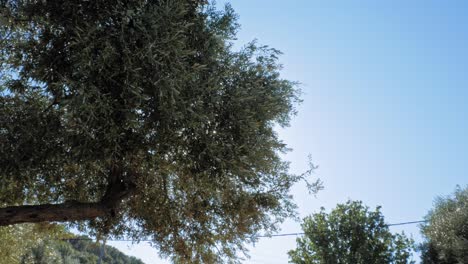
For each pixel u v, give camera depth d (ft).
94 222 29.25
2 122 19.69
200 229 28.27
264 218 28.66
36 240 41.60
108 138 18.42
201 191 25.54
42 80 19.25
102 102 17.39
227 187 23.91
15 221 19.19
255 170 22.99
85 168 24.07
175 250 28.60
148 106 19.53
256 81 22.93
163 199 27.17
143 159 22.09
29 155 19.92
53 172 22.88
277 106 23.58
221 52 22.72
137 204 27.27
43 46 19.95
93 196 27.86
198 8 22.75
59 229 31.76
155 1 19.98
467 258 58.54
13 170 19.81
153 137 20.43
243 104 22.11
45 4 19.69
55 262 48.88
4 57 23.17
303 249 76.07
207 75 21.52
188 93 19.94
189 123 19.70
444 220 64.39
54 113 20.62
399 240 72.28
